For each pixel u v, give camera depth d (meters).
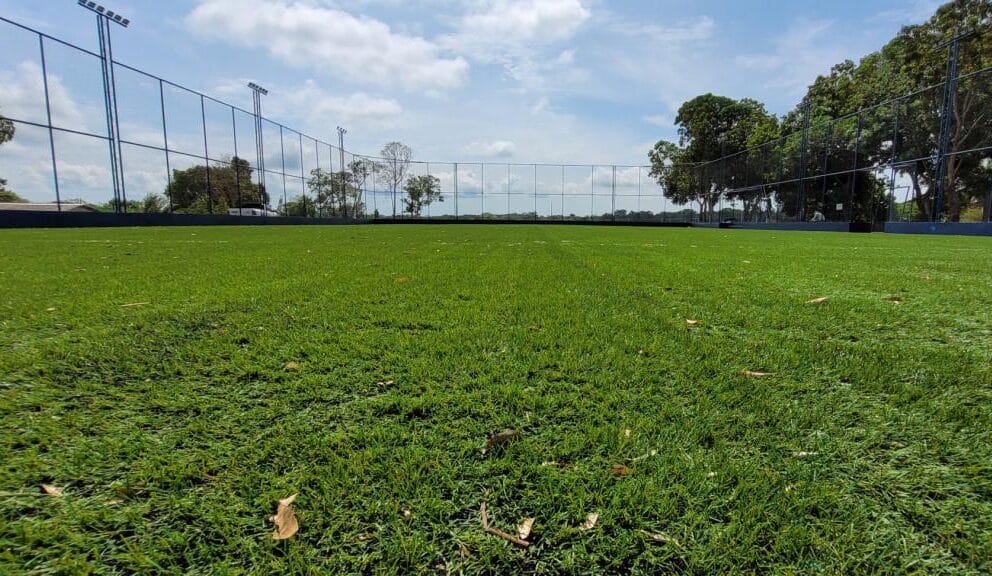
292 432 1.03
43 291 2.77
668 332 1.90
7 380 1.32
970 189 14.84
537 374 1.39
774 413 1.14
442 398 1.20
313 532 0.72
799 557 0.68
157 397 1.21
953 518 0.76
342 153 28.48
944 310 2.42
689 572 0.66
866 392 1.28
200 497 0.81
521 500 0.80
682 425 1.07
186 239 8.77
